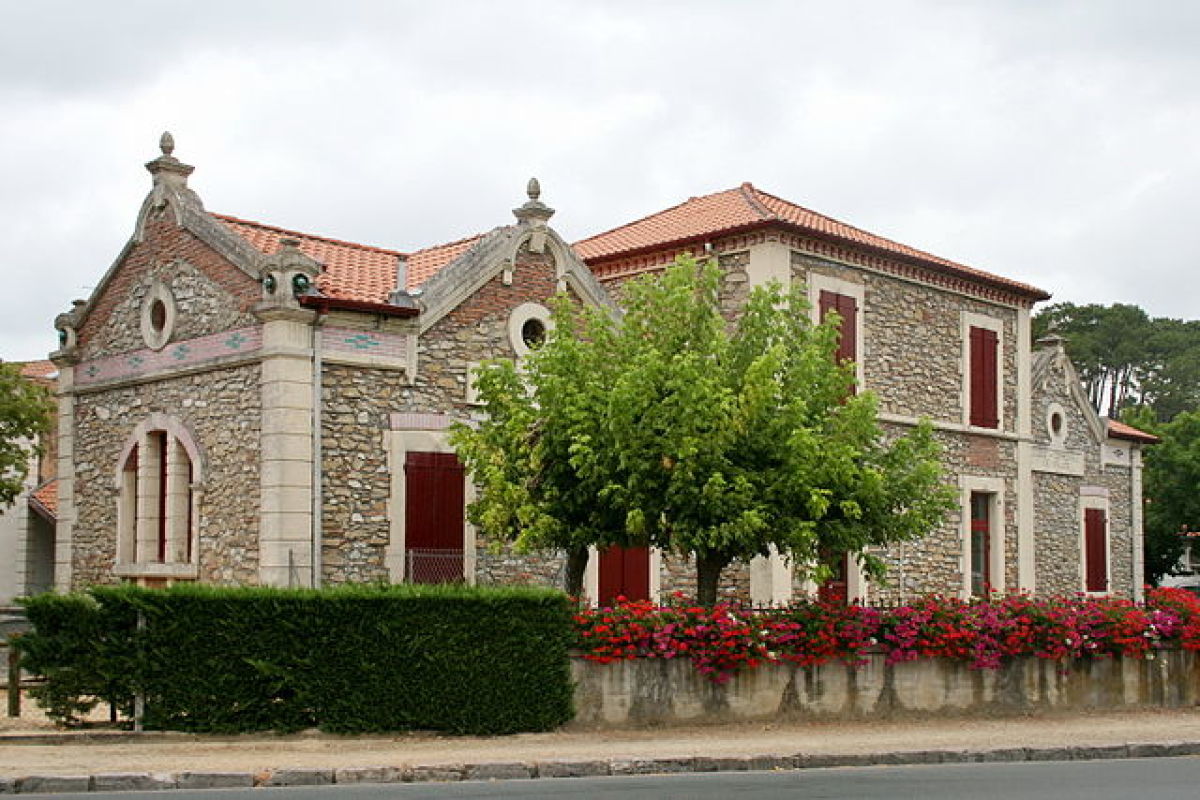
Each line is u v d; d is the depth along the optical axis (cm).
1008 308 2875
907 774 1280
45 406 2691
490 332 2034
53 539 3194
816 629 1634
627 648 1516
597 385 1645
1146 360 7038
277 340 1822
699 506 1614
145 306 2100
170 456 2011
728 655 1561
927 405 2623
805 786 1174
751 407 1605
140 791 1118
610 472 1616
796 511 1653
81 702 1409
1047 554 2991
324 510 1842
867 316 2498
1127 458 3338
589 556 2094
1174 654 1941
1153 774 1295
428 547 1930
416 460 1930
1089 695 1850
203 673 1391
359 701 1405
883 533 1761
